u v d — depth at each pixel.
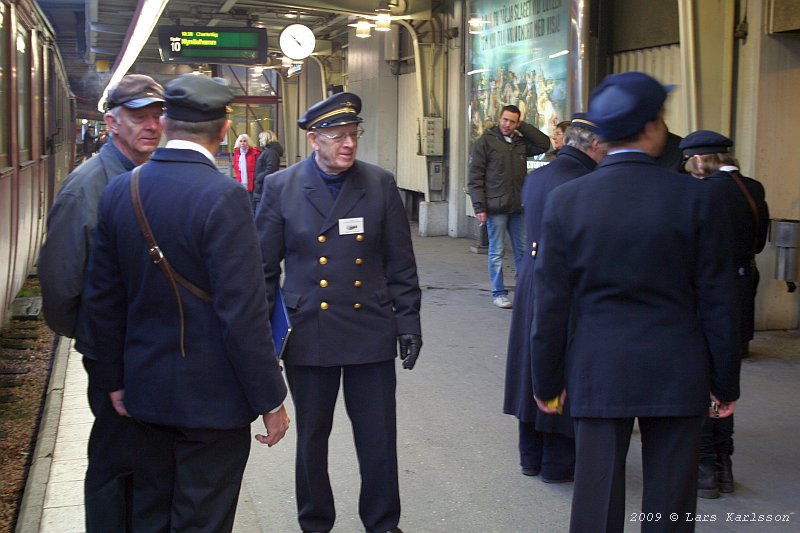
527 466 5.00
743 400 6.29
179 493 3.12
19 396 7.35
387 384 3.98
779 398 6.32
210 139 3.12
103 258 3.17
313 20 22.05
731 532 4.27
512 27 12.91
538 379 3.32
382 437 3.95
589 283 3.16
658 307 3.09
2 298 8.12
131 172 3.16
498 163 9.41
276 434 3.16
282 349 3.62
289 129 30.28
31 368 8.22
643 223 3.06
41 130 12.82
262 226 3.96
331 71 25.59
